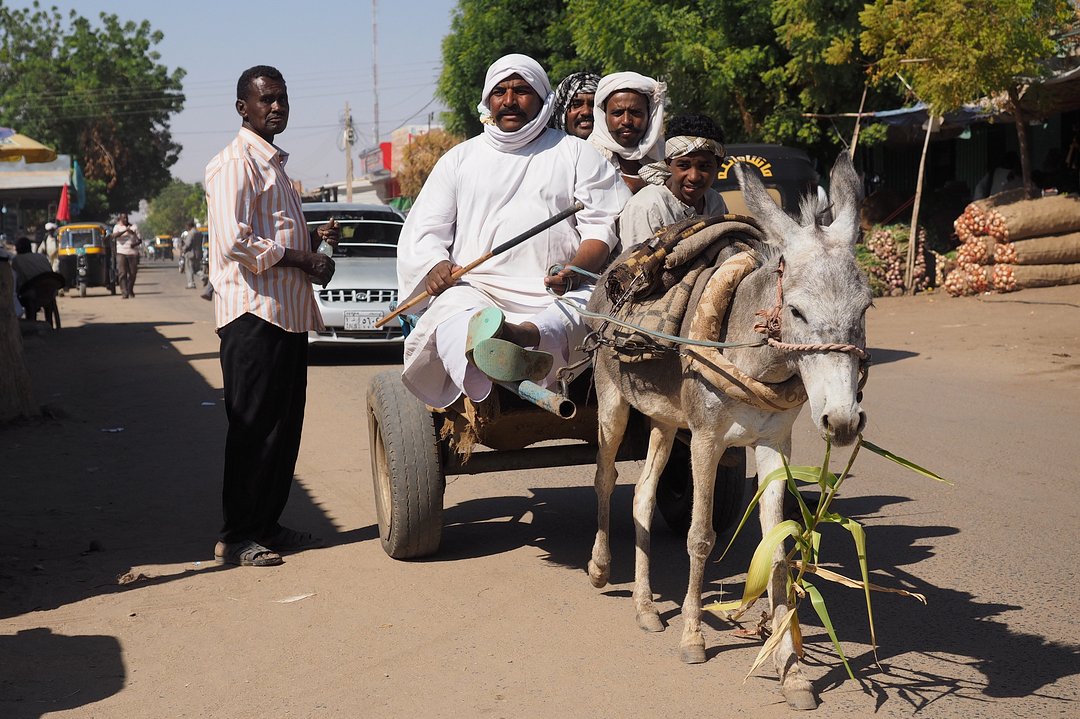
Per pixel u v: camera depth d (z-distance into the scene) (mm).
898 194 21953
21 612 5227
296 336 6113
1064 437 8398
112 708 4137
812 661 4465
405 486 5742
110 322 21156
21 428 10008
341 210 14867
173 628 4992
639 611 4910
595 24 21703
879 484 7340
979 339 13578
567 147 5734
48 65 75625
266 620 5086
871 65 18641
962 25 16484
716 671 4379
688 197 5309
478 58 30438
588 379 5598
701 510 4414
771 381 4035
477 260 5395
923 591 5254
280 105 6055
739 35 21391
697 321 4281
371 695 4219
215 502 7430
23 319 18891
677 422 4664
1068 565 5523
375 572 5797
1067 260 17484
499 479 8000
